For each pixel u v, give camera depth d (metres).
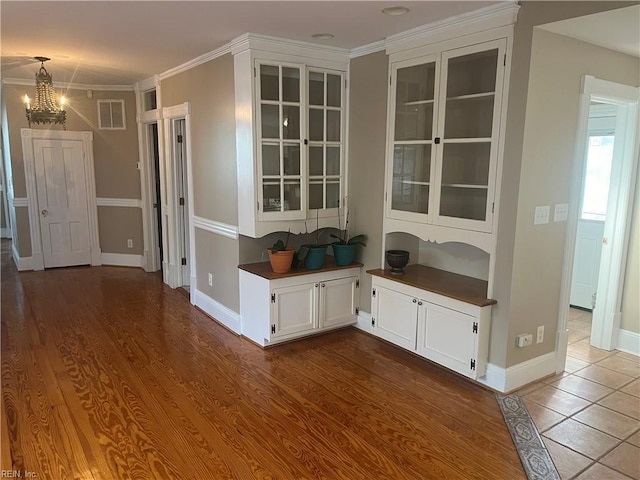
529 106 2.78
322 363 3.58
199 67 4.35
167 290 5.49
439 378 3.34
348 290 4.16
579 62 3.00
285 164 3.84
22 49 3.96
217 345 3.91
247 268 3.93
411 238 4.02
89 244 6.57
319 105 3.95
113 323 4.39
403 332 3.64
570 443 2.58
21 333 4.11
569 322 4.54
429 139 3.38
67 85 6.02
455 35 3.08
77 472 2.31
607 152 4.57
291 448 2.53
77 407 2.90
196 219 4.74
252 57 3.53
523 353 3.15
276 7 2.84
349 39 3.62
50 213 6.27
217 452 2.48
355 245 4.06
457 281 3.54
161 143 5.38
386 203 3.79
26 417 2.78
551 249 3.14
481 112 3.02
